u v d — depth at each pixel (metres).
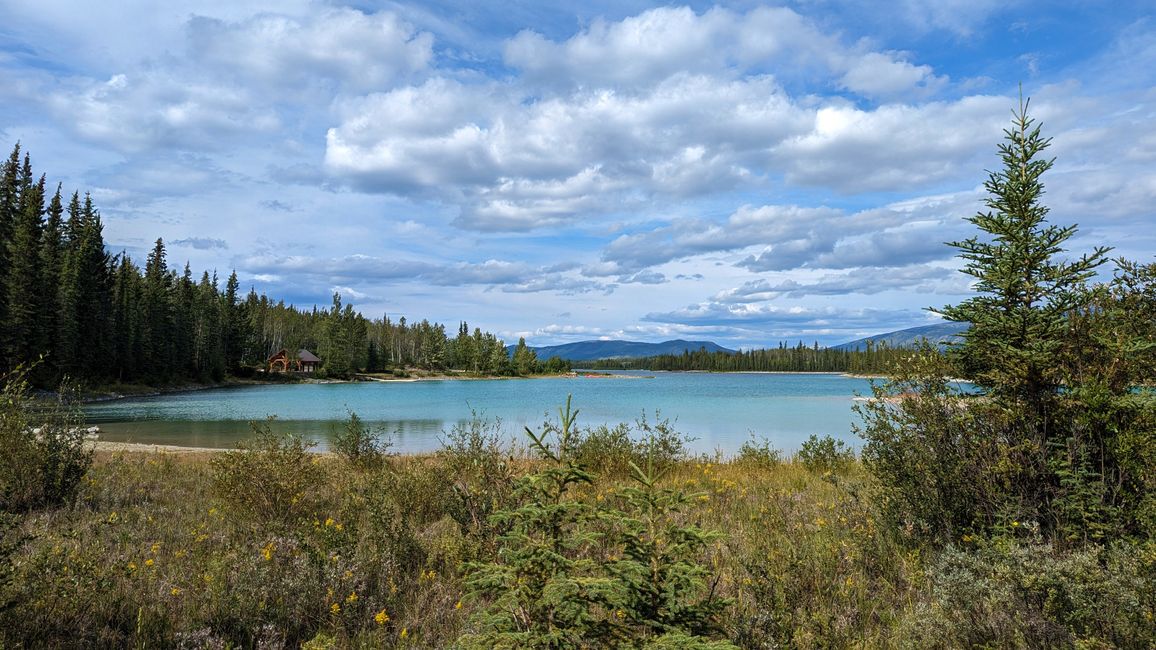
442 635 4.68
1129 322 5.91
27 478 8.31
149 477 11.45
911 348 6.94
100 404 51.50
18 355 50.31
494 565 3.55
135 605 4.89
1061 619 3.89
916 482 6.45
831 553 6.02
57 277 58.81
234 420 37.53
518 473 7.12
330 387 98.44
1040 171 6.00
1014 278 5.84
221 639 4.43
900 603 5.16
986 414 6.14
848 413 41.66
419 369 155.25
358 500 8.48
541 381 137.38
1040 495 5.73
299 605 4.98
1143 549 4.31
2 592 4.34
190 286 92.88
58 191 67.44
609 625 3.28
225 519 8.02
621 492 3.70
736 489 10.16
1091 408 5.45
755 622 4.32
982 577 4.36
